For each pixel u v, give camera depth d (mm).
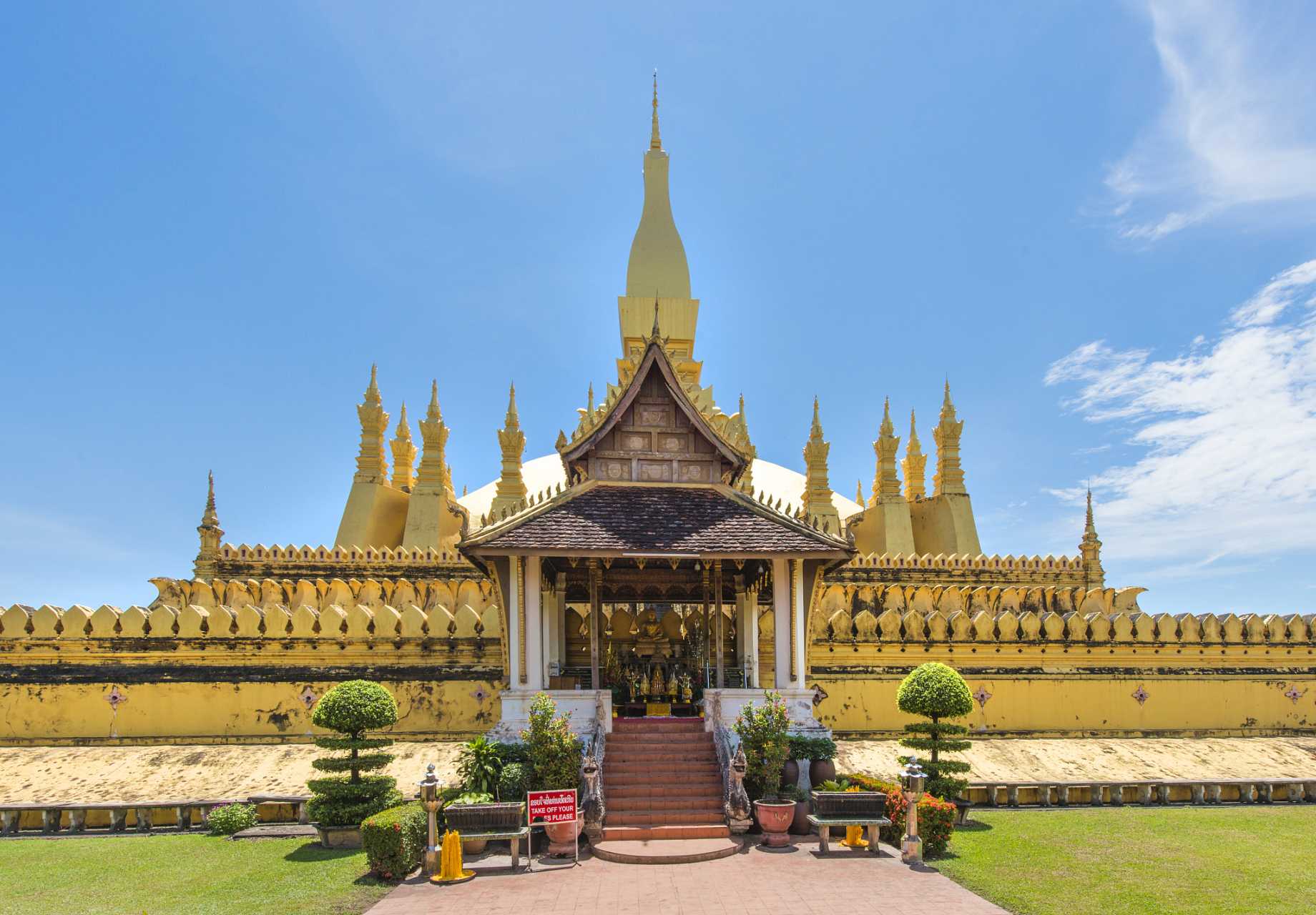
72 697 23641
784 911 12984
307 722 23594
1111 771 23406
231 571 31891
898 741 24953
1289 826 19438
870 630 25828
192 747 23188
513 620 20297
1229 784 22500
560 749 17734
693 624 25891
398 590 28688
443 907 13320
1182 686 26703
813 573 21766
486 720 23750
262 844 17953
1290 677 27219
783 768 18453
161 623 23969
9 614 23984
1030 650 26250
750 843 16938
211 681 23797
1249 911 13211
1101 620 26672
